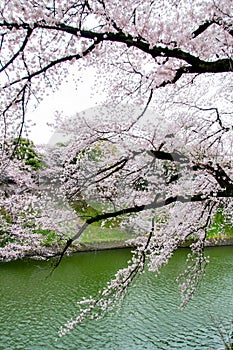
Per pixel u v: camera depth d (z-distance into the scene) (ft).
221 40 19.31
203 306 42.06
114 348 32.22
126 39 14.37
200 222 32.89
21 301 43.93
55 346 32.68
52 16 14.03
